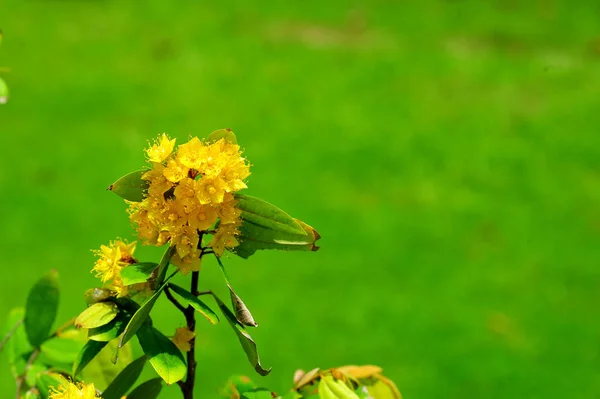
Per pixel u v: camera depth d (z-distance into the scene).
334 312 6.69
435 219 8.34
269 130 10.51
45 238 7.70
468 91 11.74
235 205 1.49
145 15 14.58
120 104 11.08
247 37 13.79
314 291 6.97
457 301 6.96
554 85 11.91
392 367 6.08
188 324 1.53
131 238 7.74
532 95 11.60
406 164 9.61
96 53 12.88
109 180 8.90
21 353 1.95
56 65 12.31
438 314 6.75
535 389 5.88
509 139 10.34
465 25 14.31
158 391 1.59
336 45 13.60
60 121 10.45
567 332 6.60
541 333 6.56
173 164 1.44
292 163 9.56
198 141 1.45
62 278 7.04
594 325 6.72
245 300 6.77
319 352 6.19
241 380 1.72
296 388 1.74
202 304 1.43
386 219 8.30
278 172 9.31
